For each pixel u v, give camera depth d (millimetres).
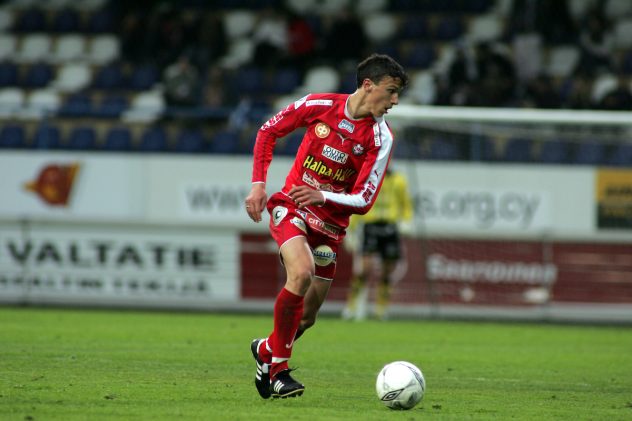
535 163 59781
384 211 51969
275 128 22266
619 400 24281
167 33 74688
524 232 57156
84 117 65625
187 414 19500
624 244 57031
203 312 55281
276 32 74938
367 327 47625
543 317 56844
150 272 56719
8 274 56531
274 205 22438
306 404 21578
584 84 70750
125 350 32969
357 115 21984
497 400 23703
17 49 81125
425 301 57469
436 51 76750
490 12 81938
